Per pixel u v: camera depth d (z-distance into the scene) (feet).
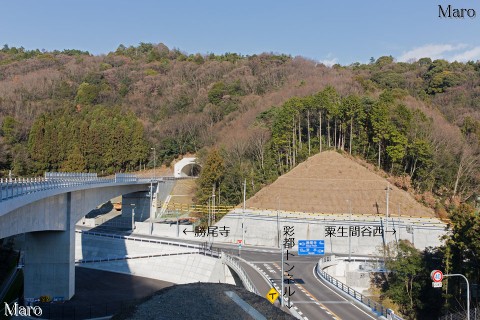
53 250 195.93
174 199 392.47
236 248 273.95
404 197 305.94
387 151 336.49
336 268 225.76
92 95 607.37
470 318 146.10
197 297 122.62
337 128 386.93
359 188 317.42
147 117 588.09
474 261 166.81
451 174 323.57
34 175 428.97
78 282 230.27
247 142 388.57
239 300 122.83
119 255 280.10
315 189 321.32
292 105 376.27
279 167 364.38
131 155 481.05
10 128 469.98
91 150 456.45
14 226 140.87
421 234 261.03
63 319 168.76
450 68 567.59
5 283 224.94
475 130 376.68
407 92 495.00
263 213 300.81
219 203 337.52
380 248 255.29
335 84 498.28
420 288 189.47
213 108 549.13
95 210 411.95
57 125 468.34
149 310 113.70
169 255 248.52
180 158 499.51
